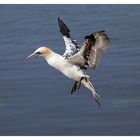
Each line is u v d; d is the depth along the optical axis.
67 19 41.75
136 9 44.50
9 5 46.34
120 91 29.62
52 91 29.73
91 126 26.41
